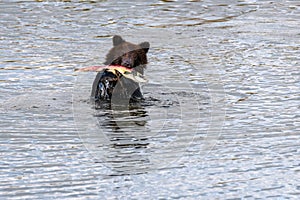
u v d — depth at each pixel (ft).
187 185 33.96
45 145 39.91
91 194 32.83
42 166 36.47
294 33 78.02
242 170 36.01
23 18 85.87
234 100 50.19
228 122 44.47
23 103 49.21
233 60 64.64
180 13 89.35
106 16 87.25
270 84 55.06
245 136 41.57
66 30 79.46
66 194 32.83
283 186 33.83
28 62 64.18
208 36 76.54
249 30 79.77
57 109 47.60
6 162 36.99
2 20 84.53
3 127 43.24
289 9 92.79
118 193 32.96
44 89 53.83
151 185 33.94
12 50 69.41
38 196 32.58
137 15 87.81
